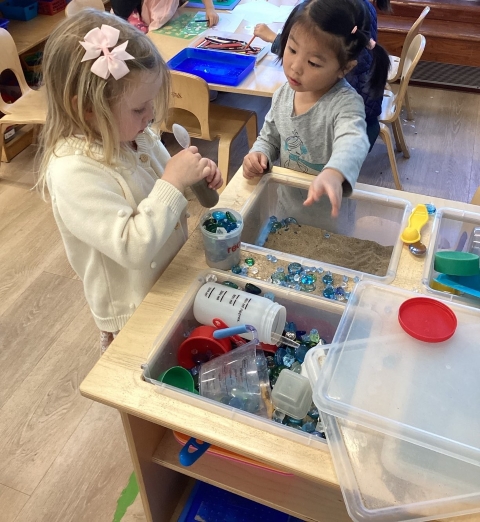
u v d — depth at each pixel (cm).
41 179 96
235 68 209
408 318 78
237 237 95
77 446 147
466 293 91
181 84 191
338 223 124
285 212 129
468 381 71
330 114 118
